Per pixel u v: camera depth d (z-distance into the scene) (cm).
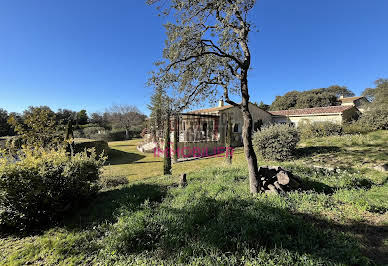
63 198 416
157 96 554
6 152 407
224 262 208
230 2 374
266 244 231
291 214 306
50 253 272
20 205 346
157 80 436
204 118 1767
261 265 198
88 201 469
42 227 365
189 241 253
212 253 223
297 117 1897
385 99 1410
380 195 380
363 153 824
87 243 285
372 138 1066
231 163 979
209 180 538
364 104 1733
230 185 467
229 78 481
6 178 339
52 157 438
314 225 268
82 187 441
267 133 974
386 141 980
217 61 452
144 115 3575
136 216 327
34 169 378
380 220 289
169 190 475
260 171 477
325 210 320
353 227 272
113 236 284
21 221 352
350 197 369
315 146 1062
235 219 285
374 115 1338
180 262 218
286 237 237
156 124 1537
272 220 268
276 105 3528
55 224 372
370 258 207
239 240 235
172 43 405
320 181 487
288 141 909
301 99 3114
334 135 1286
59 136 832
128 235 272
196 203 357
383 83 1495
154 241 271
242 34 406
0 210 336
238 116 1772
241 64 406
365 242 237
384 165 639
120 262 234
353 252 206
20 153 425
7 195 337
